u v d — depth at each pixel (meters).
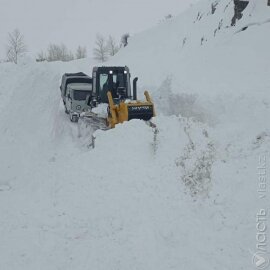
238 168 9.10
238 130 10.41
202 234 7.59
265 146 9.59
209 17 27.67
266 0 20.23
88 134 12.59
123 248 7.30
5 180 10.56
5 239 7.78
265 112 10.66
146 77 19.28
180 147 9.80
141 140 10.17
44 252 7.37
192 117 11.84
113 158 9.67
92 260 7.09
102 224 7.96
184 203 8.45
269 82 13.04
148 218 8.02
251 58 15.90
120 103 11.85
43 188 9.56
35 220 8.31
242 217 7.83
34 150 11.35
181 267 6.82
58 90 12.99
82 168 9.62
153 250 7.25
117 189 8.83
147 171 9.23
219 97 11.91
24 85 12.41
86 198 8.75
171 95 13.50
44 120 12.13
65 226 8.05
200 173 9.00
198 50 21.62
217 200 8.36
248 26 19.36
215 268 6.74
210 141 9.95
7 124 11.85
